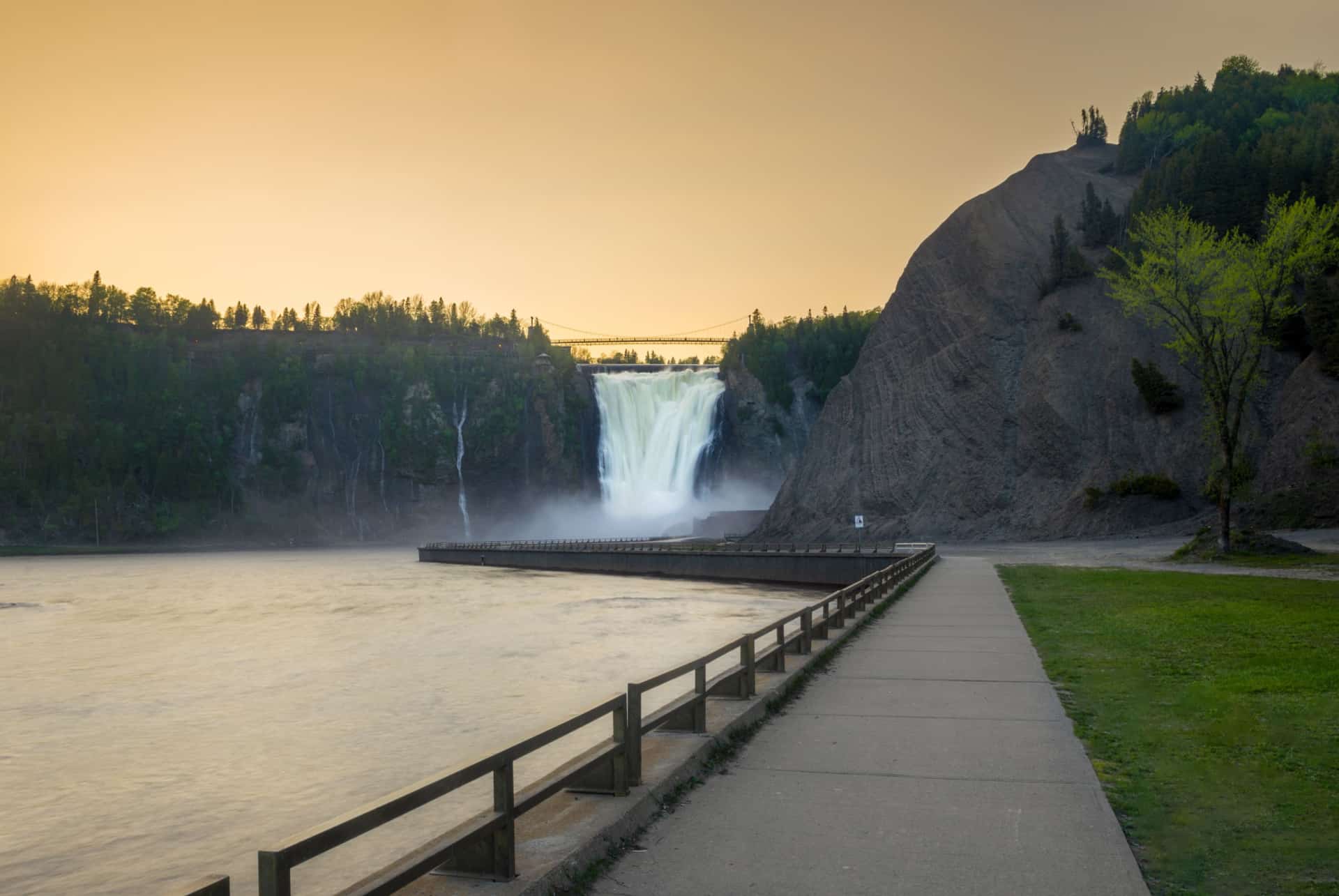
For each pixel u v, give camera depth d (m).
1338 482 75.56
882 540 107.31
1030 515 97.75
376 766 22.20
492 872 8.13
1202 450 89.31
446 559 128.50
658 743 12.89
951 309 120.62
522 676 34.69
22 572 122.62
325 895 12.85
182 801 19.78
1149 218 63.75
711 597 68.19
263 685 35.09
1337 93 164.62
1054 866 8.74
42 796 20.47
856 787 11.48
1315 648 21.84
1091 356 103.88
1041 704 16.41
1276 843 9.28
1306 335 89.31
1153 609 31.23
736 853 9.24
